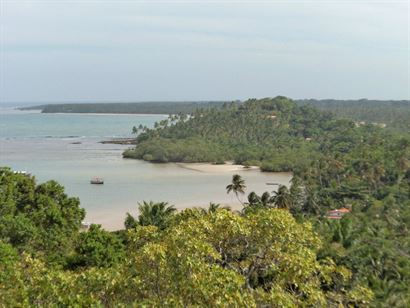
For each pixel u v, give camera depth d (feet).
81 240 152.56
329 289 82.58
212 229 68.64
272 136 587.68
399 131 592.19
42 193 178.40
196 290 56.39
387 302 133.18
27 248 148.77
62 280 62.44
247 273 71.97
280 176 418.92
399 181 336.08
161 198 310.65
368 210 276.82
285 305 57.93
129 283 61.67
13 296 60.85
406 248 199.62
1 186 168.35
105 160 476.95
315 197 297.33
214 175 410.72
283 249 69.82
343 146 501.15
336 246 174.29
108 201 298.56
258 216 70.59
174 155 485.15
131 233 79.56
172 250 62.28
